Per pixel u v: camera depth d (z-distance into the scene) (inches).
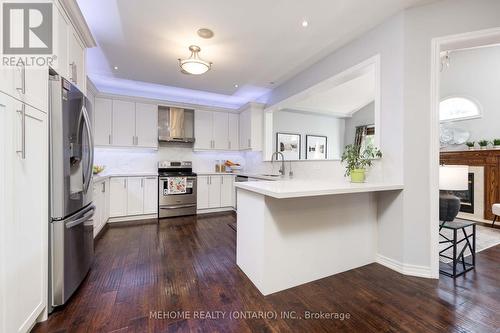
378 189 76.9
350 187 71.8
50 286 61.2
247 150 195.3
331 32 98.0
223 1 79.1
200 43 106.2
